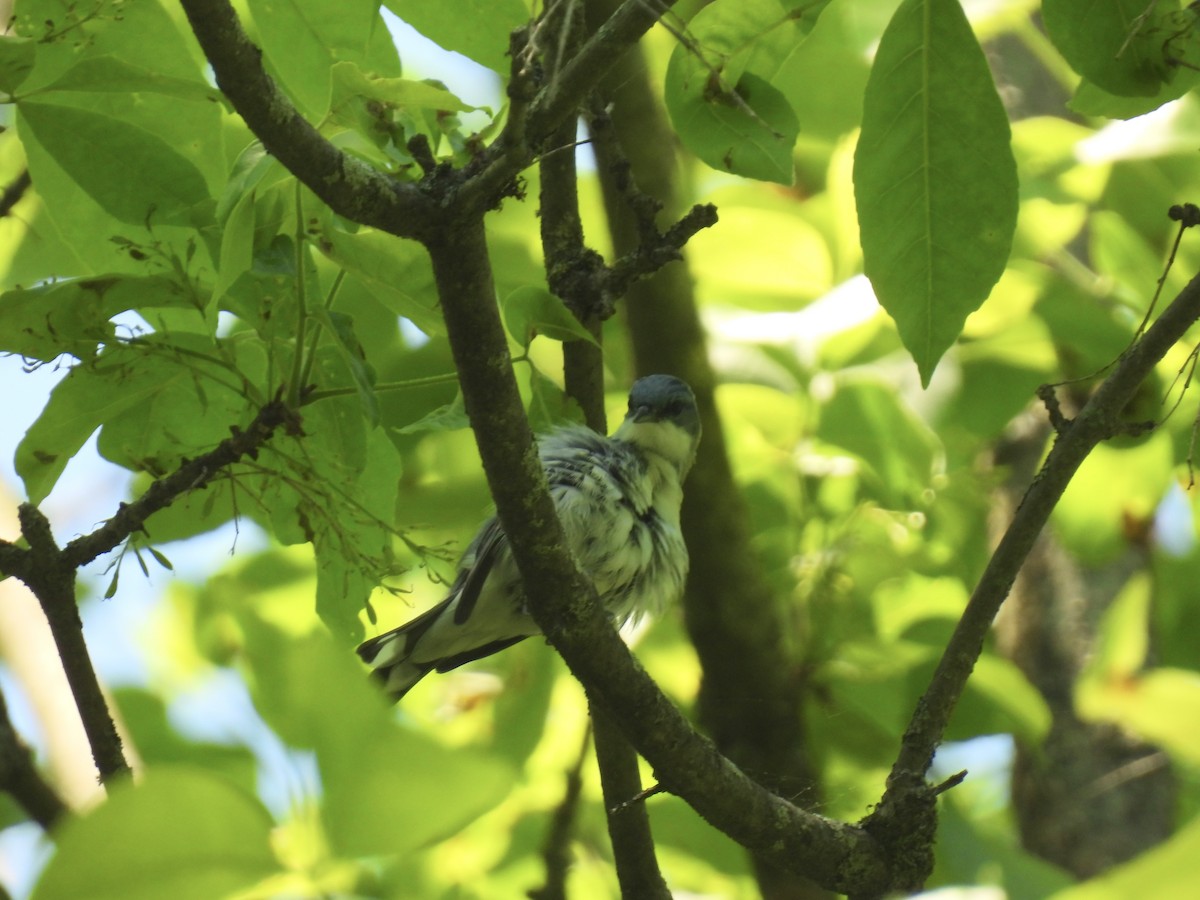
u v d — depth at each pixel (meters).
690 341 9.21
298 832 3.15
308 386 6.16
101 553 5.91
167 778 2.92
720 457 9.14
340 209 4.98
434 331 6.32
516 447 5.52
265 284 6.14
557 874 8.32
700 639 9.16
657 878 7.02
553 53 6.11
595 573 8.60
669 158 9.15
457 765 3.14
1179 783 10.45
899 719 8.86
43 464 6.48
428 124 6.19
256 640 3.41
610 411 11.07
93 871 2.88
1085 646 10.51
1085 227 11.32
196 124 6.42
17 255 9.58
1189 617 10.91
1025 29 10.90
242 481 6.96
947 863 7.88
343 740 3.19
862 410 10.02
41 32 6.04
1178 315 5.91
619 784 6.95
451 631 8.91
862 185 5.43
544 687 9.31
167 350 6.27
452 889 4.94
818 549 9.92
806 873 6.14
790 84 9.62
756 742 9.08
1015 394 10.35
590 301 7.07
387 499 6.78
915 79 5.27
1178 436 9.62
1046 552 10.98
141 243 6.57
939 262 5.49
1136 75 5.65
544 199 7.32
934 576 10.11
